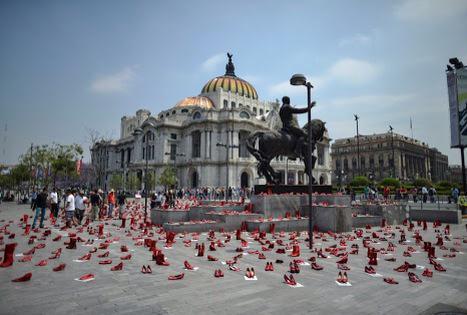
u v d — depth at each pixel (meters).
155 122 84.56
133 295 6.45
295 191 19.25
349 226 16.50
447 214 22.23
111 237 14.08
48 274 7.90
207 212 18.23
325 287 7.14
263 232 14.75
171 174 72.19
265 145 19.33
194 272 8.24
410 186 61.00
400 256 10.62
